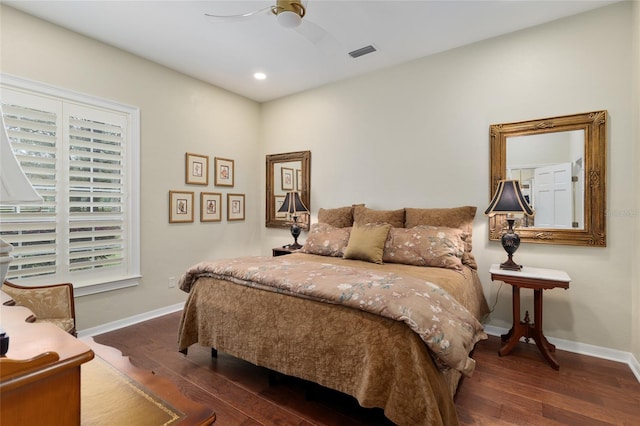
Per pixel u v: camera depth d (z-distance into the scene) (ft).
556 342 8.99
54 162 8.95
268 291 6.72
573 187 8.73
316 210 13.80
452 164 10.58
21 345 2.47
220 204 13.73
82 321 9.53
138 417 3.04
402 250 9.43
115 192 10.37
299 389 6.88
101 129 9.95
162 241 11.60
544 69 9.11
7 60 8.13
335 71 12.19
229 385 7.00
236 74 12.39
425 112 11.08
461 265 8.96
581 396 6.55
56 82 8.95
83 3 8.04
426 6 8.29
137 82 10.80
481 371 7.58
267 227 15.40
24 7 8.18
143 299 11.03
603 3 8.23
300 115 14.24
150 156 11.19
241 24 9.03
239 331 6.96
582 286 8.68
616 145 8.22
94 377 3.74
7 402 1.98
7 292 6.92
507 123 9.60
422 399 4.76
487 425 5.66
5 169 2.61
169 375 7.41
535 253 9.30
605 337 8.38
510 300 9.66
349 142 12.82
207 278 7.89
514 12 8.57
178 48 10.36
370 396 5.08
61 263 9.14
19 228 8.35
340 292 5.75
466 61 10.30
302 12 6.64
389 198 11.87
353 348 5.46
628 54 8.09
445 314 5.29
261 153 15.57
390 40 10.00
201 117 12.92
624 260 8.15
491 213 8.81
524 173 9.40
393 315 5.08
